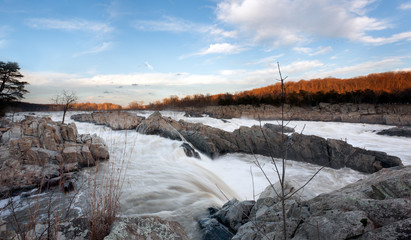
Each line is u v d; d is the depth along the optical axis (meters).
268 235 4.40
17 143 12.14
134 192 9.68
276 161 21.11
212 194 11.20
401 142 31.25
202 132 25.47
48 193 8.69
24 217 6.45
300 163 20.50
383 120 53.56
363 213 3.29
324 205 4.34
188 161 17.48
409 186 3.72
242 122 48.53
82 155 13.22
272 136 22.45
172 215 8.16
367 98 77.75
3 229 2.76
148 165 14.66
